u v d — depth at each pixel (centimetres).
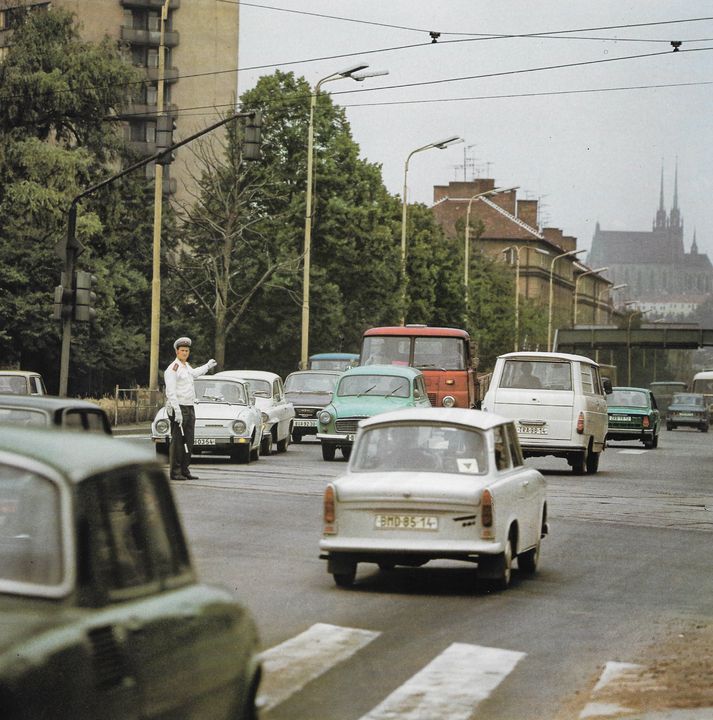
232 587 1423
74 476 527
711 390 11075
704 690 988
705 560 1783
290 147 7912
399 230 9325
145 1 11844
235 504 2292
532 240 18962
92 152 6625
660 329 12531
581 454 3428
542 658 1099
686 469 3800
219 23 12025
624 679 1023
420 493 1438
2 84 6394
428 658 1088
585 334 12725
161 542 590
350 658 1078
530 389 3453
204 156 7850
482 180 19362
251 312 8000
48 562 516
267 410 3762
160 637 561
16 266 6800
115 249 8038
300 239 7956
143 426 5225
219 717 624
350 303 8206
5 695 462
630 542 1967
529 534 1599
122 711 528
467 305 10425
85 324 6988
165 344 8162
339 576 1466
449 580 1549
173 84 11938
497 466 1519
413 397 3675
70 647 495
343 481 1471
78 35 6700
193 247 8312
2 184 6197
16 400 1477
